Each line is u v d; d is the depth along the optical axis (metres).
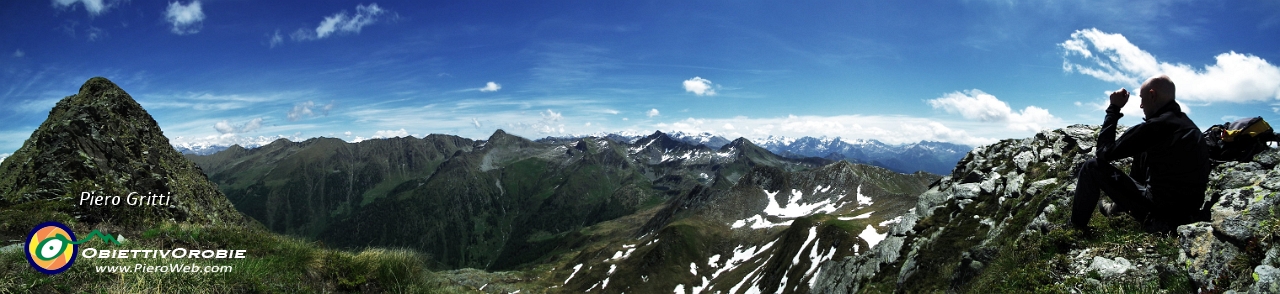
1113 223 11.19
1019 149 35.53
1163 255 9.23
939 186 42.12
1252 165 10.07
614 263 182.88
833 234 120.50
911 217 39.84
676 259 175.50
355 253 13.96
